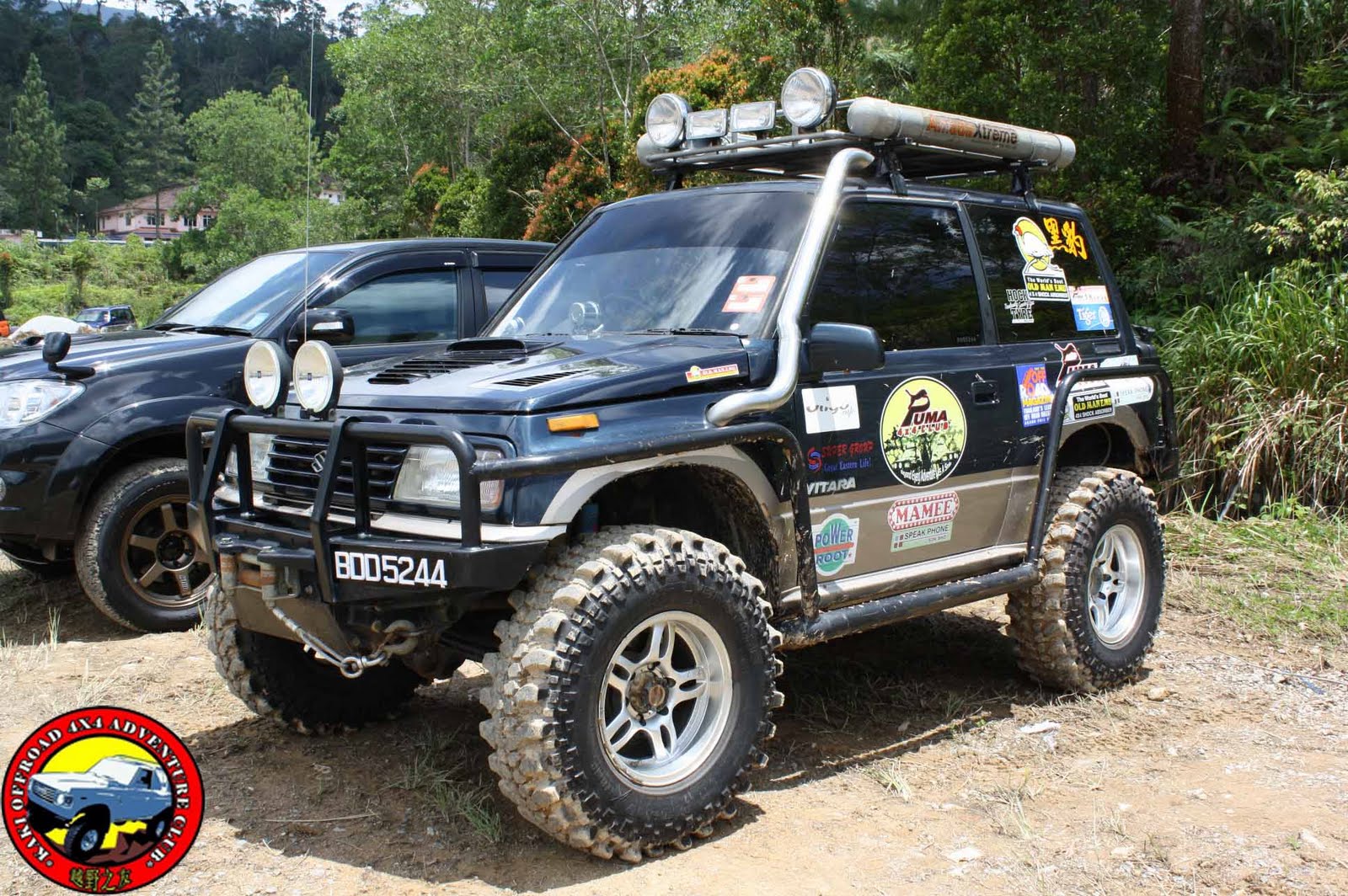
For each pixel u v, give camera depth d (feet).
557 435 10.63
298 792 12.54
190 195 312.09
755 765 11.76
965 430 14.65
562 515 10.50
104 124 513.86
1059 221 17.20
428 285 21.56
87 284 231.71
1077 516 15.74
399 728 14.55
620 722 10.95
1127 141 33.47
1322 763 13.57
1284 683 16.57
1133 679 16.61
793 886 10.48
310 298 20.15
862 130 14.17
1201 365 27.09
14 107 447.42
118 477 18.30
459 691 16.11
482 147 138.82
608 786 10.57
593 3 73.77
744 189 14.66
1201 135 34.96
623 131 56.85
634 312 13.94
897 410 13.80
